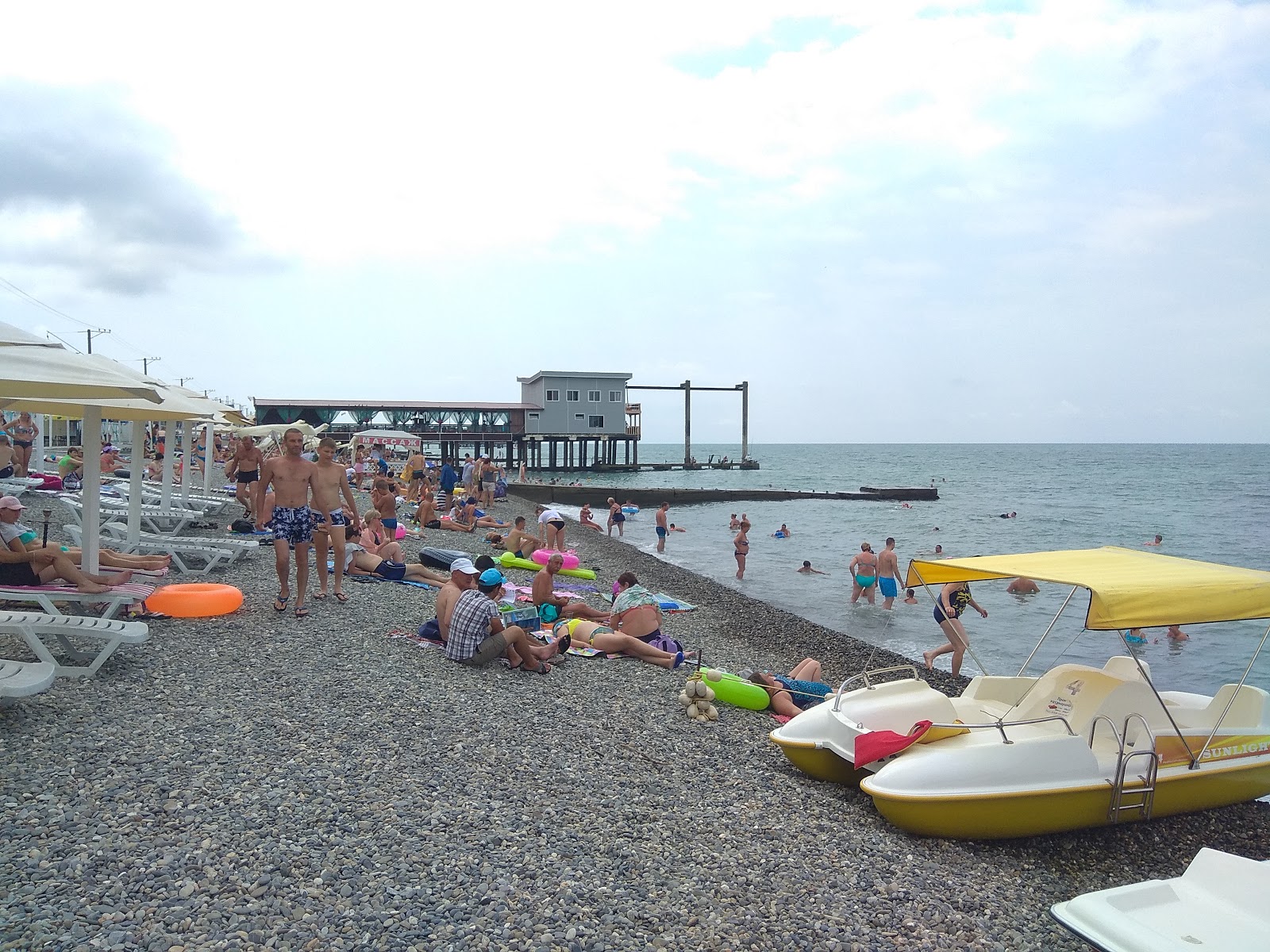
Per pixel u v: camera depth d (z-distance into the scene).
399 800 4.98
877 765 5.92
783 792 6.03
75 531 11.67
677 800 5.62
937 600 11.13
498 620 8.52
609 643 9.66
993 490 63.16
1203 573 6.14
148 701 6.16
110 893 3.64
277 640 8.25
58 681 6.39
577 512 42.44
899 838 5.47
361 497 27.36
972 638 14.75
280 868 4.02
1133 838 5.95
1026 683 7.06
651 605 10.04
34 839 4.03
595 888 4.25
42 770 4.80
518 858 4.45
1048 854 5.57
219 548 11.59
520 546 17.28
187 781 4.86
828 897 4.48
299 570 9.26
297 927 3.58
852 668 12.10
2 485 16.38
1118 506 47.97
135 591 7.96
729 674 8.51
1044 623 15.91
